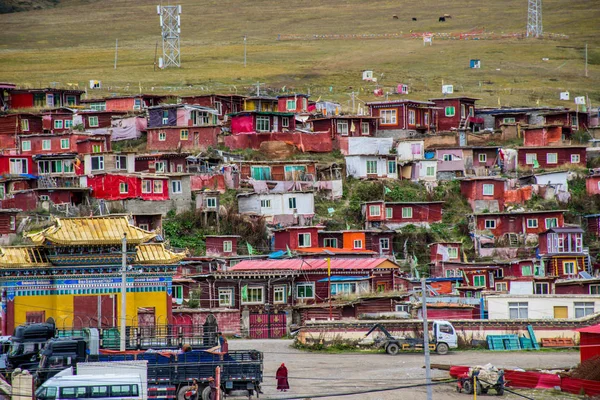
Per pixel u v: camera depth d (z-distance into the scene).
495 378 187.75
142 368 160.38
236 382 168.25
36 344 183.12
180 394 165.12
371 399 178.75
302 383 193.50
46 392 150.62
